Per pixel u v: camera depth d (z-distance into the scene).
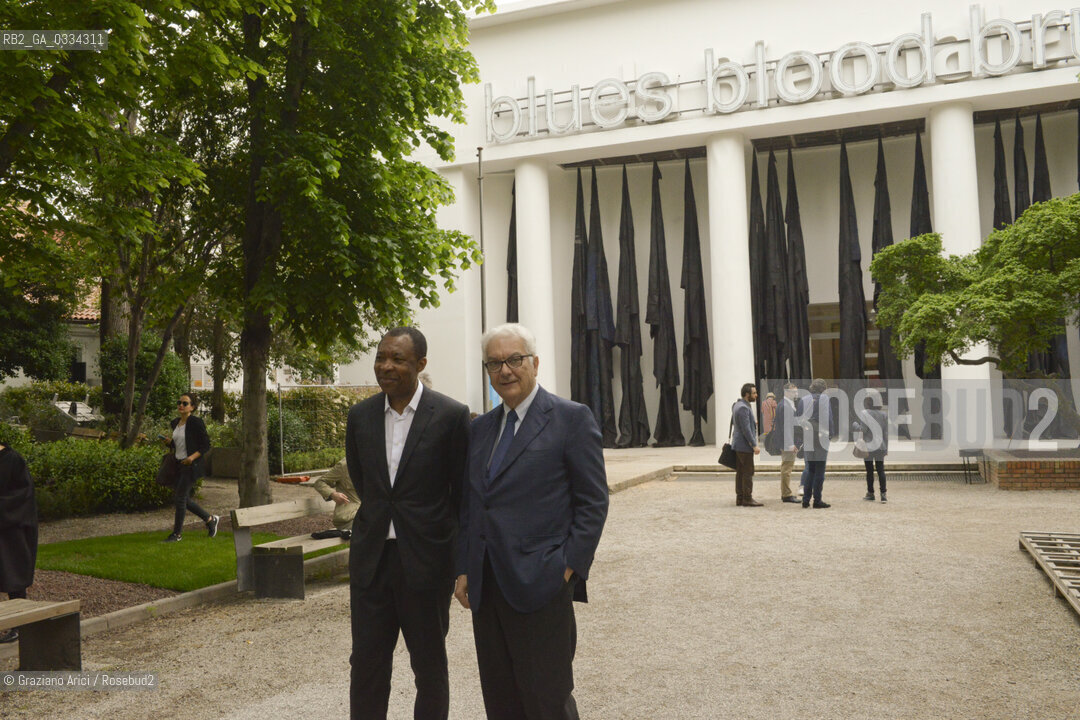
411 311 12.95
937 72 22.47
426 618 3.76
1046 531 9.72
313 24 10.55
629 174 28.77
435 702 3.79
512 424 3.40
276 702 4.78
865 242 26.39
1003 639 5.66
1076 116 24.39
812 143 26.55
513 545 3.20
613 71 26.17
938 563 8.26
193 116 14.27
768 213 26.08
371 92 11.66
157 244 15.20
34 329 23.89
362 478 4.01
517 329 3.39
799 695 4.67
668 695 4.73
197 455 10.83
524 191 27.08
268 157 11.28
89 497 13.77
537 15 26.84
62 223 9.70
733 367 24.44
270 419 19.39
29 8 7.54
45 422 25.52
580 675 5.16
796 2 24.48
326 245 11.17
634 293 27.61
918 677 4.93
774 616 6.45
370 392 21.92
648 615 6.61
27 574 6.22
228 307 13.54
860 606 6.68
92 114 8.38
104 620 6.69
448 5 12.76
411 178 13.12
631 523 11.71
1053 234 14.22
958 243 22.27
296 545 7.86
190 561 9.14
